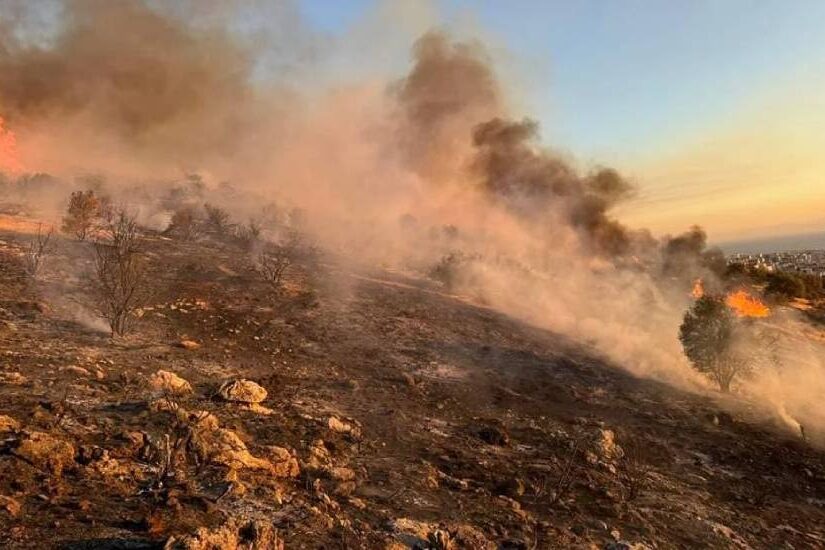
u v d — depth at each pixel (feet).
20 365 32.50
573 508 26.48
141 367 37.37
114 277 49.80
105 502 17.13
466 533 20.26
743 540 26.73
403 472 27.09
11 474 17.52
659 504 29.37
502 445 35.45
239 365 44.01
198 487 19.42
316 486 22.13
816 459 43.16
